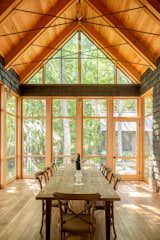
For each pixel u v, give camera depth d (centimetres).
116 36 849
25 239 389
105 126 952
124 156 942
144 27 688
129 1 643
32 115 956
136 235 407
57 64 970
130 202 604
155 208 554
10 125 872
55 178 461
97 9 728
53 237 394
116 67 962
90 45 970
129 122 952
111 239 391
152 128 789
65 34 929
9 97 846
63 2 736
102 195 335
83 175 497
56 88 947
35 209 543
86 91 946
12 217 492
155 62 744
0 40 681
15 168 927
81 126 947
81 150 940
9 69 800
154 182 750
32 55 900
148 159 866
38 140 949
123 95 944
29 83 952
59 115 954
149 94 865
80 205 555
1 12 555
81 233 311
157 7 534
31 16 708
